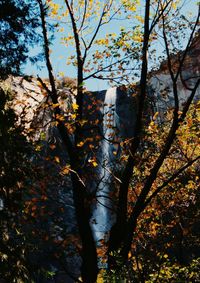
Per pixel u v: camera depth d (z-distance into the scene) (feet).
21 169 35.53
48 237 32.68
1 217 37.70
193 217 35.55
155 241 35.29
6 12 35.76
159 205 35.53
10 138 33.14
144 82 27.20
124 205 26.53
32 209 31.60
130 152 26.89
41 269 39.96
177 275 26.58
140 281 26.08
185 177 35.94
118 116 106.22
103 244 27.07
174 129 26.40
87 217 27.14
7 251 38.09
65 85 29.01
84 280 26.37
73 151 27.45
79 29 29.55
